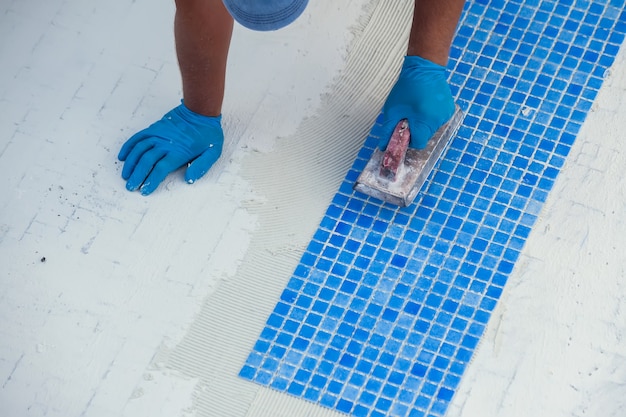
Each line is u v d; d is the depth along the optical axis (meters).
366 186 2.35
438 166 2.40
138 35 2.55
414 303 2.30
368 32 2.53
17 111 2.48
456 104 2.43
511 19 2.51
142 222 2.38
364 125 2.45
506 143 2.41
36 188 2.42
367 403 2.24
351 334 2.29
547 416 2.21
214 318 2.30
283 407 2.24
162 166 2.40
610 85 2.44
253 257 2.35
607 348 2.24
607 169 2.38
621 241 2.31
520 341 2.26
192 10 2.15
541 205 2.36
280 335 2.29
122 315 2.31
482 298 2.29
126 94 2.50
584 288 2.29
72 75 2.52
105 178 2.42
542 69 2.46
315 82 2.49
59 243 2.37
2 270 2.35
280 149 2.44
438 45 2.30
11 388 2.26
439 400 2.23
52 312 2.31
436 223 2.36
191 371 2.27
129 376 2.27
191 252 2.36
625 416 2.20
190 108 2.40
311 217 2.38
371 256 2.34
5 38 2.55
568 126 2.41
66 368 2.27
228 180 2.42
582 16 2.50
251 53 2.52
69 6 2.58
